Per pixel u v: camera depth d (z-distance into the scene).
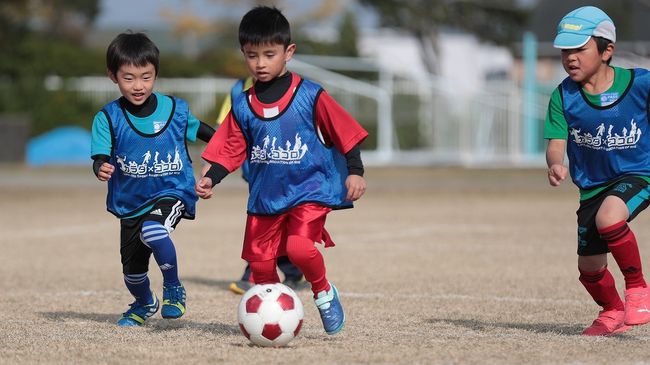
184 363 19.02
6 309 28.20
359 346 20.78
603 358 19.30
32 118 122.56
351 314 26.77
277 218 21.58
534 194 76.06
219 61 141.75
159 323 25.42
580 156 22.34
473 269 36.72
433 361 19.02
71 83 124.75
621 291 31.23
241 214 61.19
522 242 45.59
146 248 24.22
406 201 70.44
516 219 57.12
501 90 112.31
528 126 109.81
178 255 42.25
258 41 20.97
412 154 111.88
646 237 47.34
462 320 25.70
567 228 51.81
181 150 23.97
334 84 112.06
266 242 21.77
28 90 123.25
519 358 19.31
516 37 163.25
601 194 22.09
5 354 20.33
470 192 78.00
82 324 25.06
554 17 145.88
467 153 111.19
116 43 23.19
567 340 21.59
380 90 112.31
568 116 22.19
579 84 22.11
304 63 120.88
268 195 21.56
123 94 23.42
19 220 57.59
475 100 111.19
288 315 20.44
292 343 21.25
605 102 21.72
